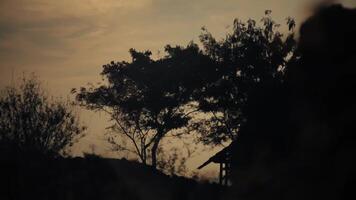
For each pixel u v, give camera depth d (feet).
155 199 92.79
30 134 106.83
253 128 81.97
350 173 56.59
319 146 60.95
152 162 198.49
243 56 196.44
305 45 68.44
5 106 107.55
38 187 89.92
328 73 65.51
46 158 96.89
